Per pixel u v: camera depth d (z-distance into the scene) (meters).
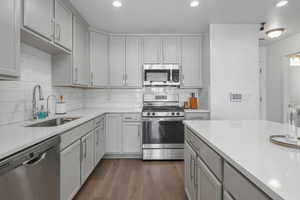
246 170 0.72
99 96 3.91
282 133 1.39
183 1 2.45
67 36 2.43
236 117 3.26
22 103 2.04
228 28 3.23
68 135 1.77
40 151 1.25
